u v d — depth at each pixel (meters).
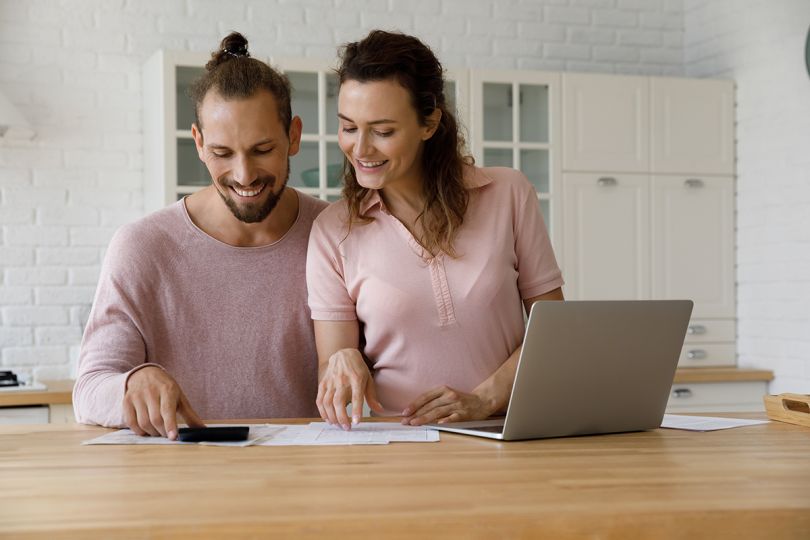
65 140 4.16
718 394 4.32
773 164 4.40
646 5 4.96
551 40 4.81
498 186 2.02
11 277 4.09
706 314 4.61
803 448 1.49
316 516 0.98
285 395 2.13
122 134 4.23
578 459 1.37
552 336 1.54
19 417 3.44
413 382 1.96
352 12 4.52
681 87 4.57
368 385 1.74
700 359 4.59
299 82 4.01
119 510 1.02
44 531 0.94
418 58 1.82
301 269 2.13
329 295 2.00
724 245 4.64
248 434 1.58
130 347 1.99
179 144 3.83
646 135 4.52
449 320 1.93
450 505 1.04
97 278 4.19
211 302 2.09
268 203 1.95
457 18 4.68
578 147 4.42
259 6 4.40
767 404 1.88
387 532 0.98
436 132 1.96
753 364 4.54
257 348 2.11
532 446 1.50
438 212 1.95
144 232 2.07
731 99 4.64
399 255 1.94
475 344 1.95
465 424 1.73
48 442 1.55
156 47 4.27
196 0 4.31
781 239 4.35
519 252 2.04
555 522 1.00
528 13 4.78
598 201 4.45
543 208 4.38
